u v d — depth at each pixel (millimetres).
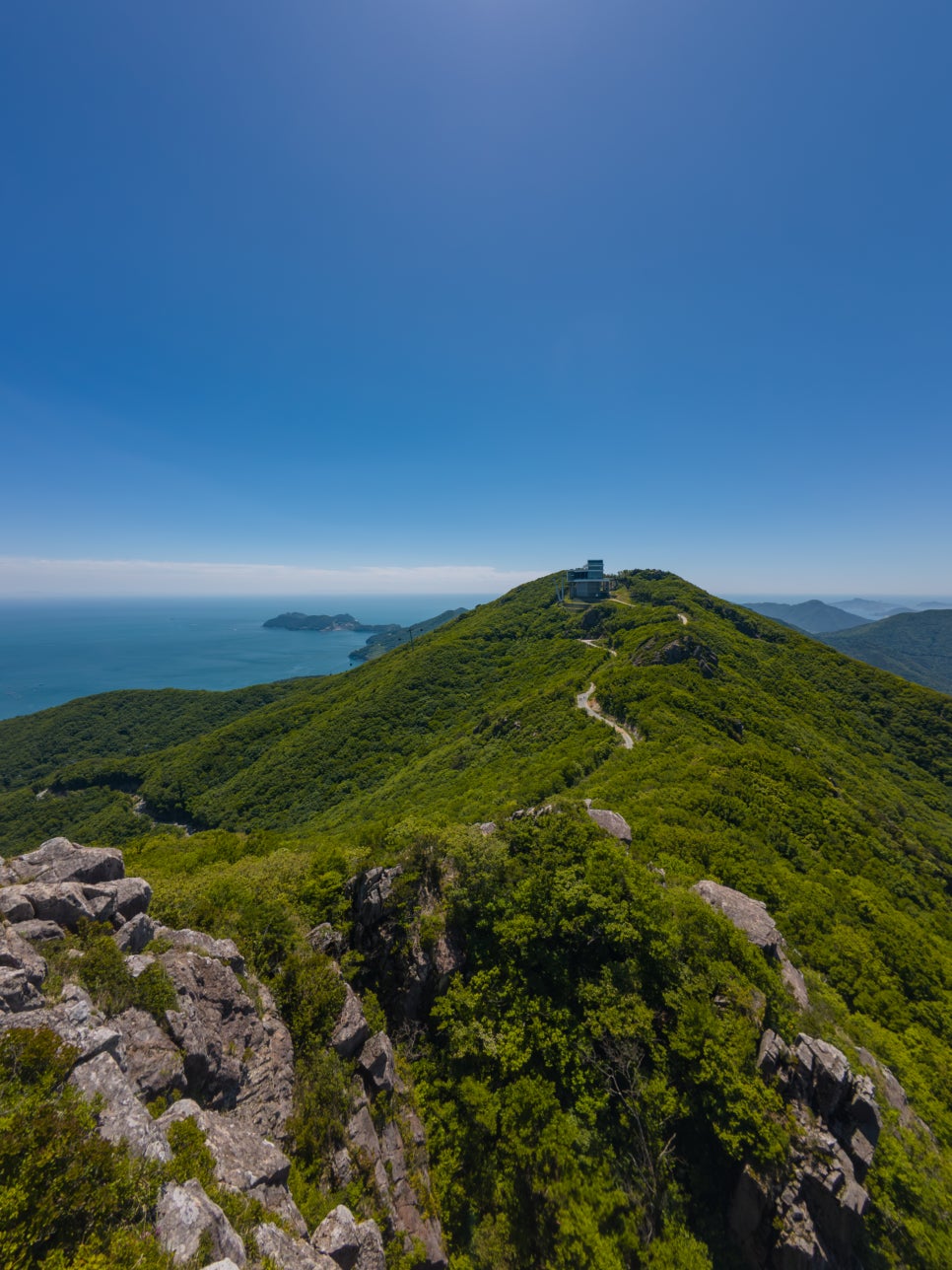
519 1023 20703
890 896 42344
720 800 46125
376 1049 18438
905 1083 23625
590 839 27328
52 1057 9992
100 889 16062
